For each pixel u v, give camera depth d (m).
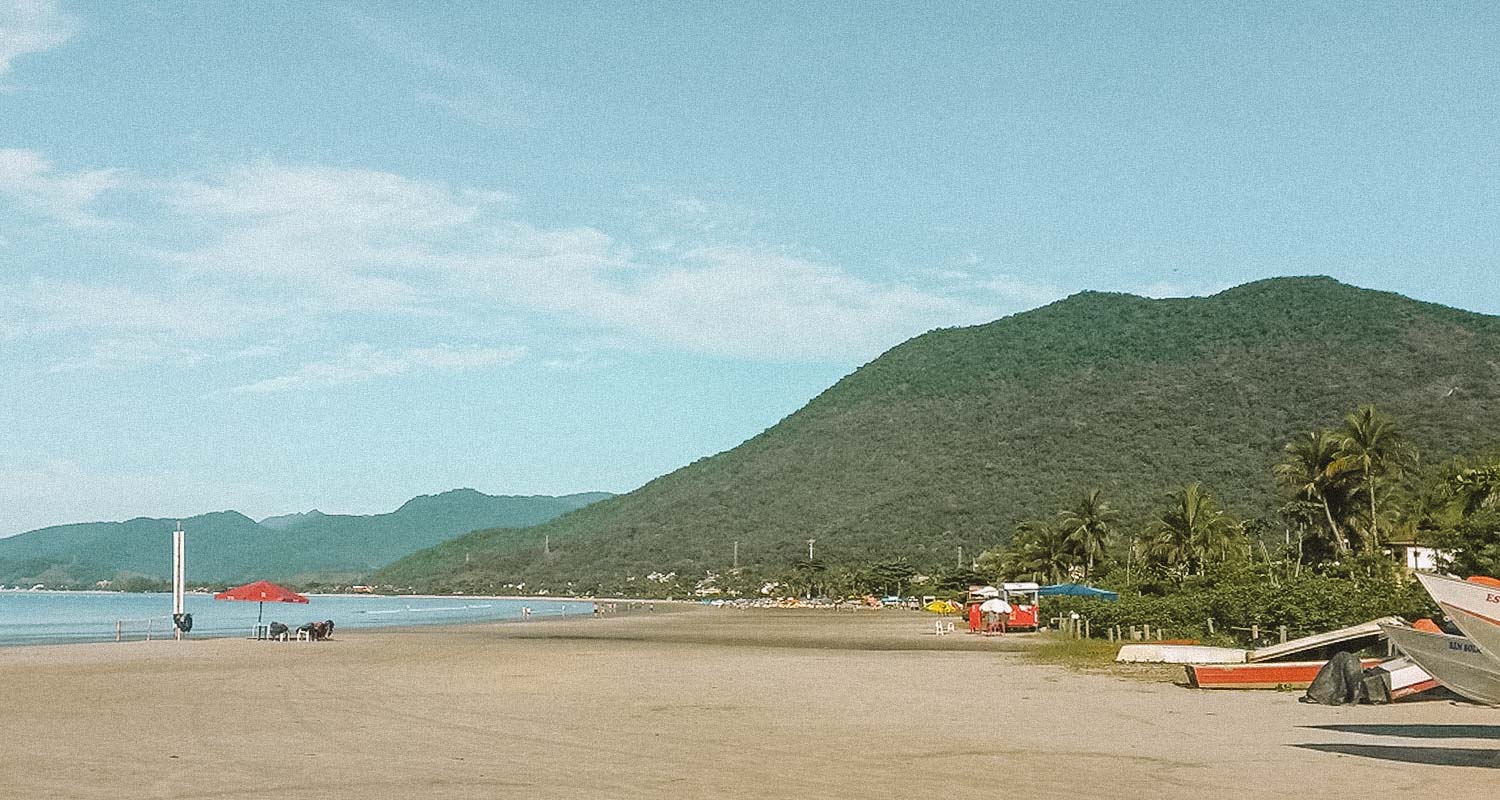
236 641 55.03
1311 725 20.41
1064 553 112.81
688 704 24.31
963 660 40.59
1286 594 40.12
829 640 59.75
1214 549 87.06
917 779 14.66
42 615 136.50
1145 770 15.42
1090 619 56.03
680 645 53.41
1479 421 155.00
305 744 17.72
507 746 17.58
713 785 14.14
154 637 66.00
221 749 17.12
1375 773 15.16
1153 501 162.62
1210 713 22.56
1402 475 78.88
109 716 21.66
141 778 14.45
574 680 30.84
